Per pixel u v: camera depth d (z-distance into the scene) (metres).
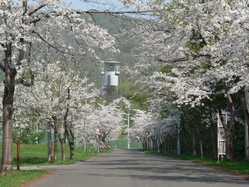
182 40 32.75
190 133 67.50
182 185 21.72
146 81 39.19
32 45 27.16
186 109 54.09
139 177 26.89
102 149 115.44
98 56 27.39
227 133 44.53
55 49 26.98
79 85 54.31
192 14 28.78
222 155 46.44
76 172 31.72
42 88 49.12
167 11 27.81
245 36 24.08
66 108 52.12
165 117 80.62
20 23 22.89
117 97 111.38
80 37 25.98
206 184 22.27
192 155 65.81
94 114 88.88
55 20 25.20
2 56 27.89
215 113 48.69
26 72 28.67
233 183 22.89
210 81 33.34
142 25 32.22
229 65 27.30
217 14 28.19
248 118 32.34
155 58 35.16
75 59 27.73
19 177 24.69
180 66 35.97
